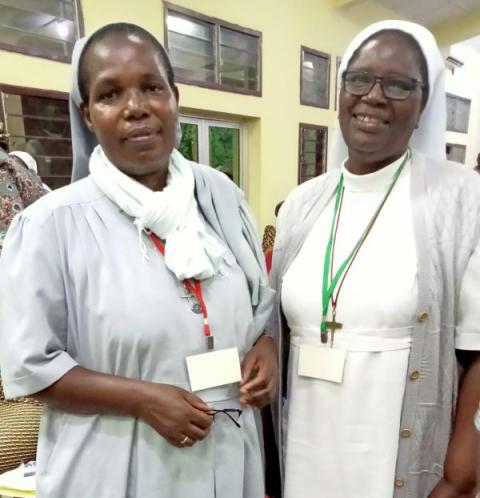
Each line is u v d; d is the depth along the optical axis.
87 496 0.68
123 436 0.68
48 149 2.51
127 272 0.66
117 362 0.66
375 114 0.78
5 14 2.23
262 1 3.48
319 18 4.02
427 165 0.88
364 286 0.82
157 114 0.66
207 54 3.21
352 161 0.89
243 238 0.83
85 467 0.68
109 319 0.63
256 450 0.82
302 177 4.23
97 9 2.55
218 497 0.74
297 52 3.88
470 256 0.78
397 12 4.61
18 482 1.08
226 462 0.74
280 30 3.69
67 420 0.69
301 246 0.94
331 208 0.94
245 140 3.85
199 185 0.79
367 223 0.86
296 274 0.92
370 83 0.78
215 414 0.72
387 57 0.76
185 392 0.67
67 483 0.67
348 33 4.34
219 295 0.72
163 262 0.69
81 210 0.68
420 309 0.79
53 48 2.44
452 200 0.81
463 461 0.78
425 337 0.80
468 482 0.78
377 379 0.82
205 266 0.68
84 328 0.66
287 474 0.94
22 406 1.39
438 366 0.81
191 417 0.65
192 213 0.72
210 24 3.17
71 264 0.64
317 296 0.87
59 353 0.65
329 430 0.86
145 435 0.68
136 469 0.69
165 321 0.66
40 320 0.62
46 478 0.68
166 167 0.74
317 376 0.85
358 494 0.86
